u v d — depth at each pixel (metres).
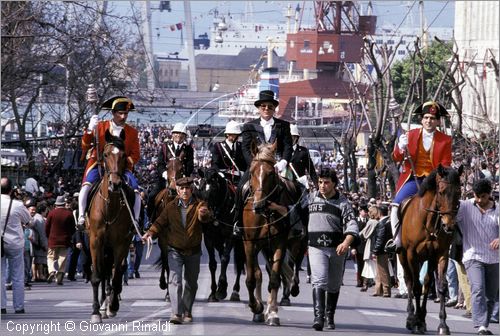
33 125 66.19
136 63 69.69
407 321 18.02
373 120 72.88
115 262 18.25
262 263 36.28
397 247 18.14
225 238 21.48
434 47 74.19
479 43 73.69
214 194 20.66
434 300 26.05
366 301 25.52
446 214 16.98
